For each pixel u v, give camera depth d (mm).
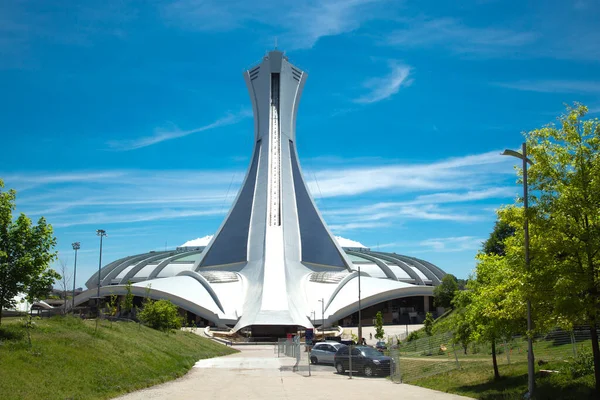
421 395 20016
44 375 17562
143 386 21031
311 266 86938
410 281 94062
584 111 17625
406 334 62688
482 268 24688
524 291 17047
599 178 16359
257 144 101000
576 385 17891
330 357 33656
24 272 20750
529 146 18250
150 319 45219
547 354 26797
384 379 26672
